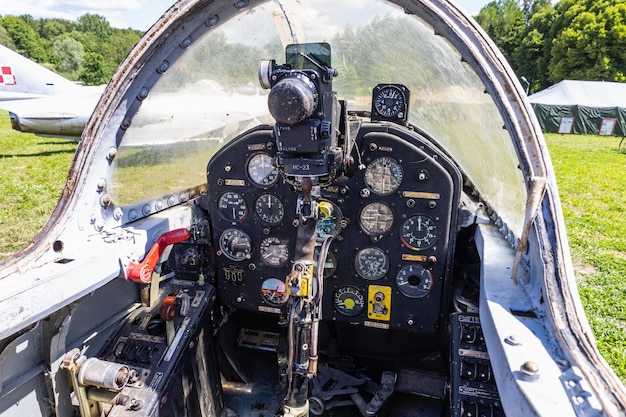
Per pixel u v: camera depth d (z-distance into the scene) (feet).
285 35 8.14
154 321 7.82
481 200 8.78
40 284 5.10
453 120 8.58
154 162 7.88
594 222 27.99
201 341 8.16
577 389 3.70
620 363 13.07
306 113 5.16
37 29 295.07
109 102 6.46
